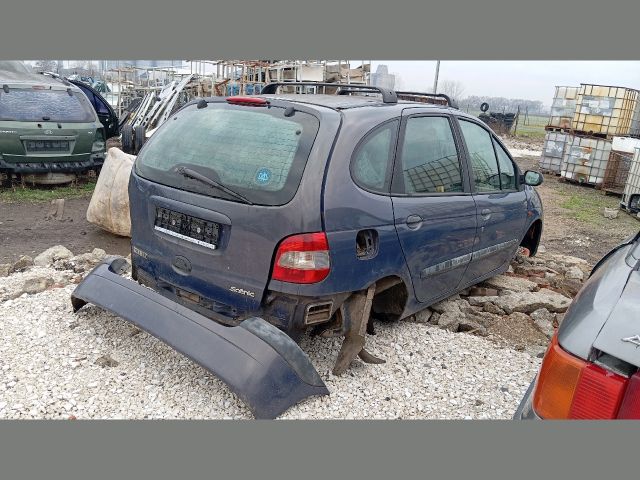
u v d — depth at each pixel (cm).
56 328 387
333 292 325
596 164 1359
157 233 364
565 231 943
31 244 675
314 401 312
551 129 1555
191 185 345
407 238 370
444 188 414
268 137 336
